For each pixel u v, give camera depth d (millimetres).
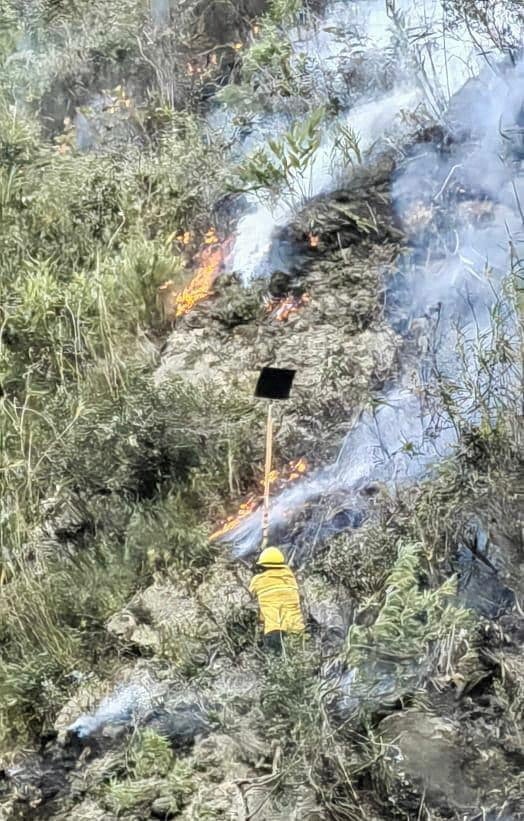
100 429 5977
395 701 4652
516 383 5469
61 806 4719
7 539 5711
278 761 4527
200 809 4480
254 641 5051
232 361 6578
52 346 6676
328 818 4355
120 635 5301
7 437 6082
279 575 4988
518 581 4973
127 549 5641
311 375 6320
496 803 4270
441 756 4398
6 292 6895
